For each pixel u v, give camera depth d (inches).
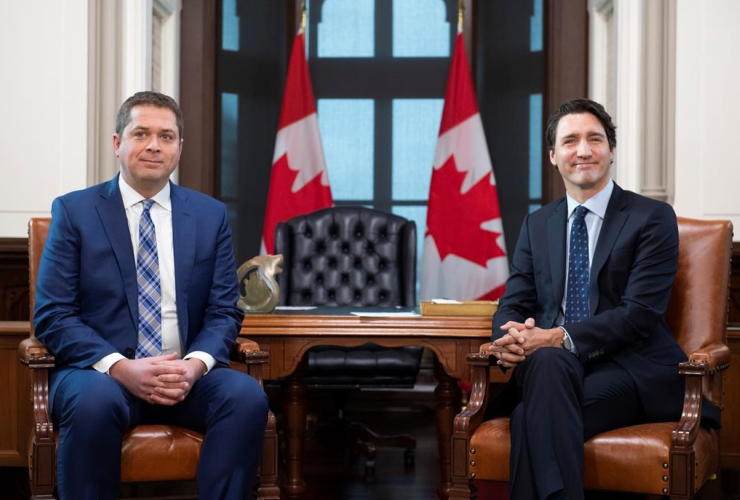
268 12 219.9
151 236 98.5
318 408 191.5
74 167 163.0
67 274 95.5
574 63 202.8
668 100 158.2
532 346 94.1
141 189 98.6
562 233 104.0
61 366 94.0
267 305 125.0
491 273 197.8
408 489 136.9
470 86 204.1
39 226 104.0
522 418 89.0
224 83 209.3
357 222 173.6
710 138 158.1
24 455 120.7
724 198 158.1
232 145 212.4
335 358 148.2
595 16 193.8
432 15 221.6
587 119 101.7
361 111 222.4
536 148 207.5
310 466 154.4
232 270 102.7
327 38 222.7
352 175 222.5
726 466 124.6
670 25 158.1
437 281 201.0
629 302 96.8
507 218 214.4
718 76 157.8
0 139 163.0
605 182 103.9
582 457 87.4
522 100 210.7
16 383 120.6
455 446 92.9
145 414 94.8
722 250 102.7
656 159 160.1
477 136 201.5
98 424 85.0
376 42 222.2
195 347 95.8
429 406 207.2
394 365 147.6
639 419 96.1
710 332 101.1
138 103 96.6
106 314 95.9
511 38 213.3
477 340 111.2
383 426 189.8
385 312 127.4
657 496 89.1
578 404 89.7
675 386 95.2
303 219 173.9
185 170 205.9
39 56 163.0
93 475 85.3
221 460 88.7
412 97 221.8
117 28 167.5
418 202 221.9
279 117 221.8
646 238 99.7
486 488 140.5
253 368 95.8
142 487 141.4
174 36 199.3
